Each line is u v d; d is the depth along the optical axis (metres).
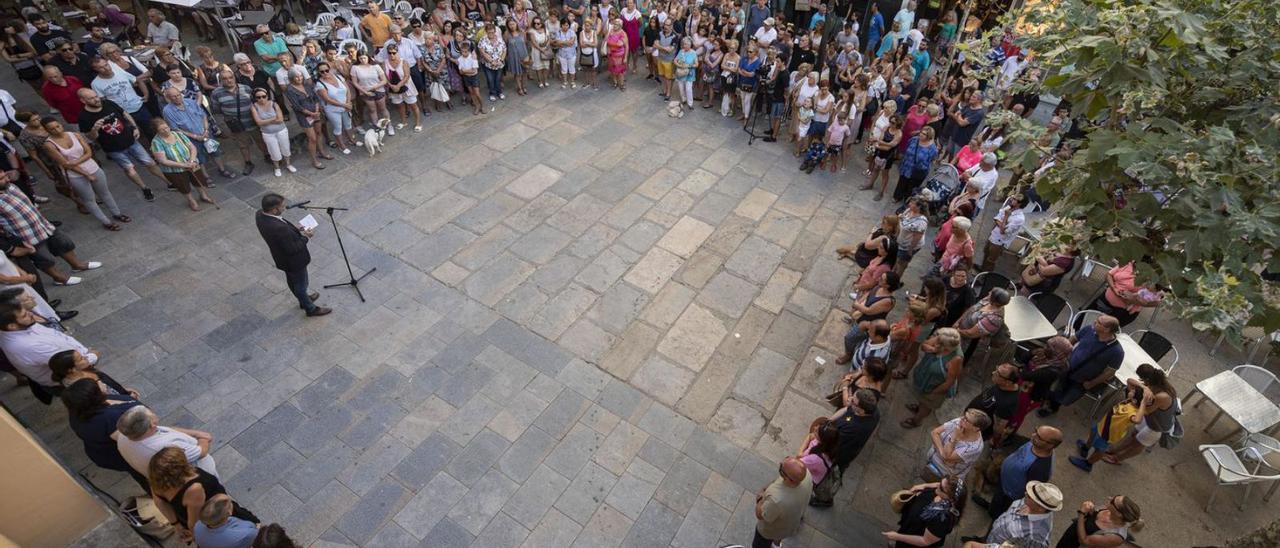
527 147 11.77
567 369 7.69
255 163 10.84
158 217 9.54
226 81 9.65
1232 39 4.32
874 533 6.21
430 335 8.01
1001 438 6.40
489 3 16.20
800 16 16.58
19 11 13.39
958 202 8.67
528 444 6.84
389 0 14.80
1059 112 9.58
